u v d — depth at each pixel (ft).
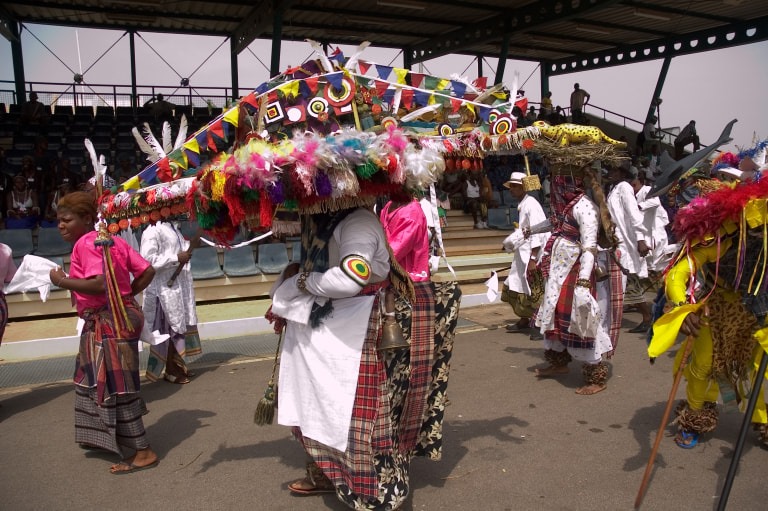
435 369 11.03
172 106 55.47
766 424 12.90
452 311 11.05
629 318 26.00
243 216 9.18
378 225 9.78
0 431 14.98
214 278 29.04
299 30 57.82
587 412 15.33
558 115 62.59
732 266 11.93
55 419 15.74
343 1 48.91
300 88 10.30
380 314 9.66
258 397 17.01
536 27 50.14
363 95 10.96
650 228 24.75
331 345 9.51
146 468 12.66
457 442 13.61
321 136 9.26
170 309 17.79
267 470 12.51
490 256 36.27
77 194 12.57
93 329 12.38
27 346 21.72
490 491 11.40
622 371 18.66
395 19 54.19
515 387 17.34
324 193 8.75
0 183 34.91
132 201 10.50
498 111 12.06
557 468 12.28
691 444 13.09
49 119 53.88
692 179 15.74
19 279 14.16
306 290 9.69
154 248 17.31
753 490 11.26
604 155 15.99
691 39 61.05
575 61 73.10
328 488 11.39
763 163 12.14
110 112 58.44
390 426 9.75
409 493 11.35
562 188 16.79
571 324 16.38
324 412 9.45
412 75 11.55
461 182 42.93
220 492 11.62
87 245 12.23
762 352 12.14
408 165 9.29
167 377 18.52
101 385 12.15
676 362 13.29
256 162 8.44
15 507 11.20
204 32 58.13
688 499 10.98
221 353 21.65
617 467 12.29
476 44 56.44
